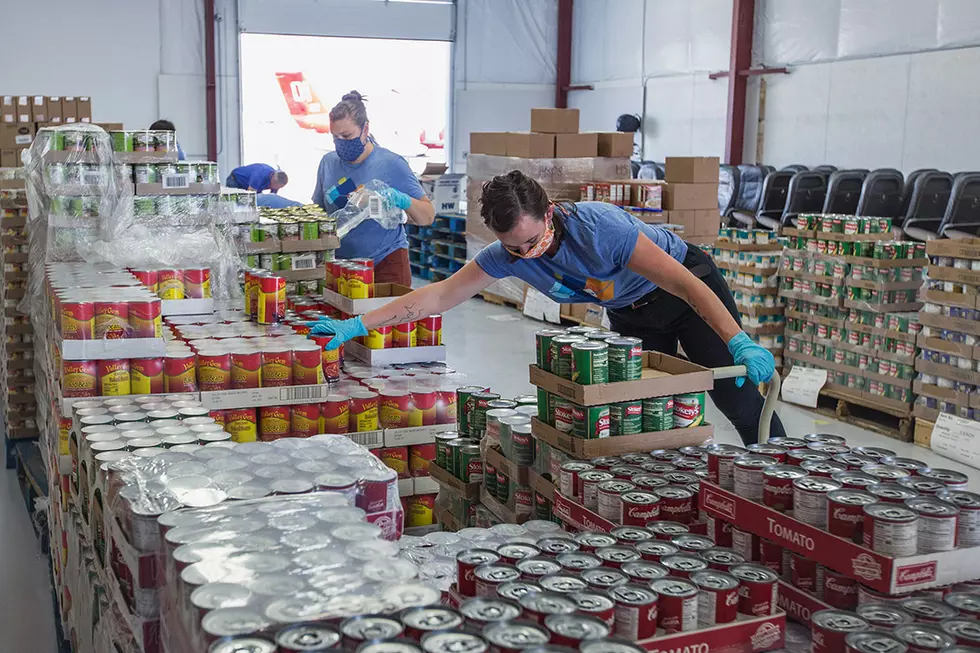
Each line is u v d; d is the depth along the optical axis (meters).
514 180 2.48
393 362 3.84
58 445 3.04
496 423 3.02
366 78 15.13
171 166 4.22
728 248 6.53
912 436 5.40
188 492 1.85
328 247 4.88
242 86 14.40
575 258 2.71
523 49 15.93
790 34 11.34
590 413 2.51
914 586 1.74
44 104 8.10
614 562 1.86
